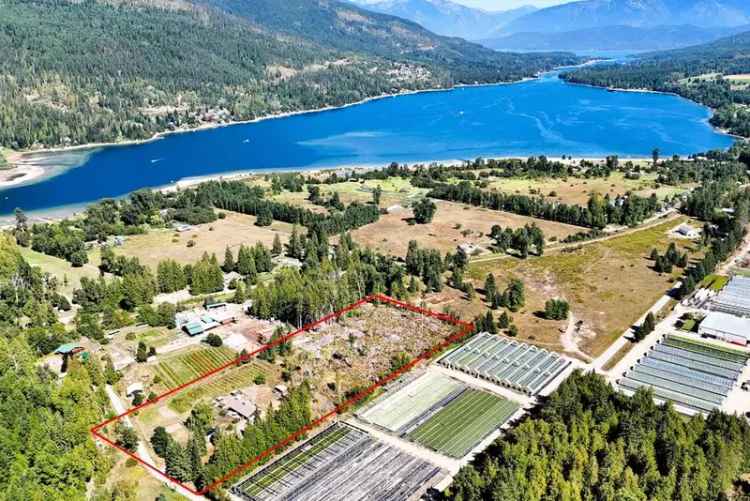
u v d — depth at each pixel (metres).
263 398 175.62
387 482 145.50
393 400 176.88
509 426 164.62
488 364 192.00
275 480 146.25
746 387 178.50
